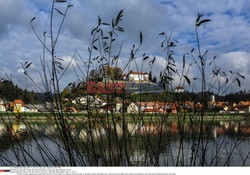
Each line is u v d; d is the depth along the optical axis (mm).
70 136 2396
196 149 2525
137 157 2459
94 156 2371
